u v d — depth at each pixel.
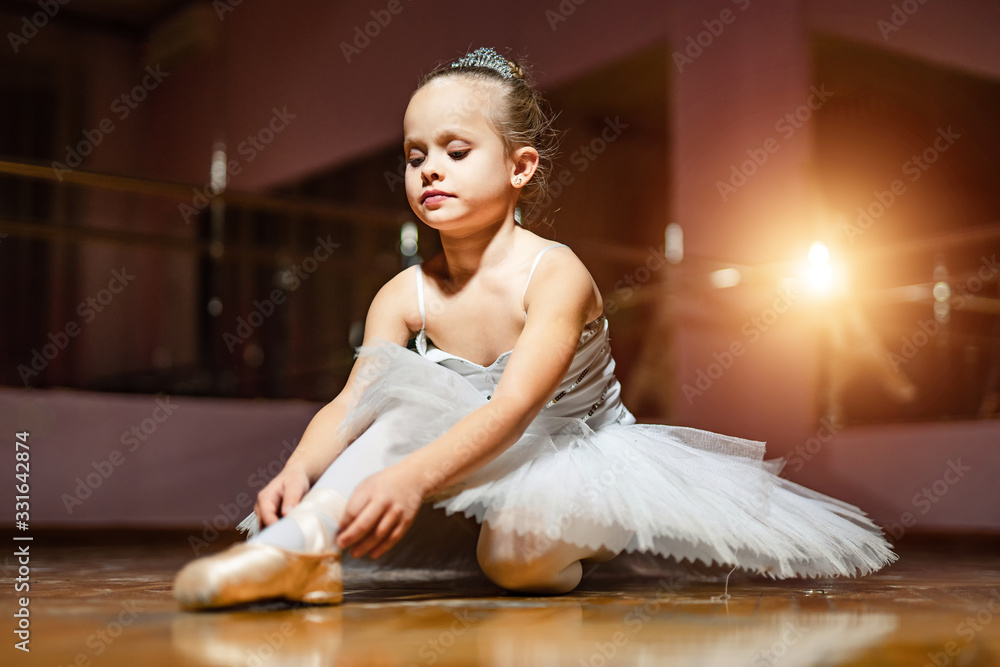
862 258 2.81
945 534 2.31
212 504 2.78
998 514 2.37
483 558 0.96
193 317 5.67
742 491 1.03
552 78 4.01
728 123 3.35
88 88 5.99
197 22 5.61
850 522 1.10
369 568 1.17
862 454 2.72
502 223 1.10
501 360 1.08
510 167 1.09
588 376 1.14
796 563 1.00
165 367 5.68
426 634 0.65
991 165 3.75
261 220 5.43
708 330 3.26
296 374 4.83
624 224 4.57
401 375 0.99
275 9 5.29
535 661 0.55
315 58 5.04
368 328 1.16
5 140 5.83
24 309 5.80
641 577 1.22
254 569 0.76
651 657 0.57
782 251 3.15
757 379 3.12
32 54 5.81
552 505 0.93
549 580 0.94
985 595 0.96
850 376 3.05
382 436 0.94
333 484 0.89
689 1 3.48
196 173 5.74
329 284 5.10
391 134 4.59
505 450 0.93
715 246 3.37
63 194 5.91
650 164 4.62
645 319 3.97
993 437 2.39
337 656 0.56
